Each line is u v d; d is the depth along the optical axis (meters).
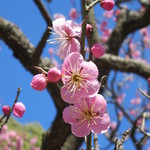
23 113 0.30
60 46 0.31
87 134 0.29
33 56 0.75
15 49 0.77
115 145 0.32
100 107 0.29
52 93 0.71
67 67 0.29
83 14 0.30
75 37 0.31
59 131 0.75
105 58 0.80
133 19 0.90
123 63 0.80
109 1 0.31
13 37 0.76
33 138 1.51
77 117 0.29
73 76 0.29
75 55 0.29
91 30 0.30
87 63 0.29
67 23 0.31
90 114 0.29
